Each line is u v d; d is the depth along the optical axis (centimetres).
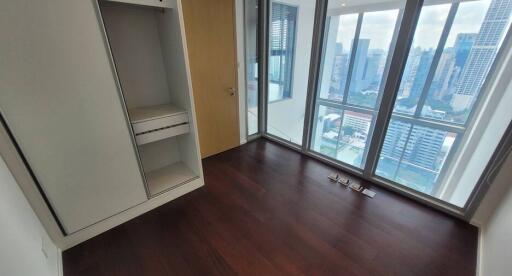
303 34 299
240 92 309
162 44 202
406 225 181
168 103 227
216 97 281
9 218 99
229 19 259
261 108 345
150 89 212
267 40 302
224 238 170
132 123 172
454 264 148
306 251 158
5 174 117
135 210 189
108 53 140
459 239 167
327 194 222
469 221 180
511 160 149
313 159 291
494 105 179
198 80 256
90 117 145
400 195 219
